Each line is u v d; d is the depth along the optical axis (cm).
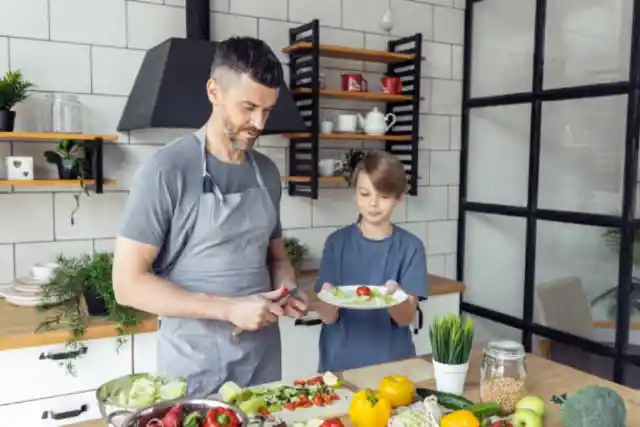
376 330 184
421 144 311
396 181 176
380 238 187
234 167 151
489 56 303
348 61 289
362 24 292
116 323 195
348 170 275
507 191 294
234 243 149
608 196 242
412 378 144
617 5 236
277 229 172
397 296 167
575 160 255
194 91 218
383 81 284
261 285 155
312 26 255
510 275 293
